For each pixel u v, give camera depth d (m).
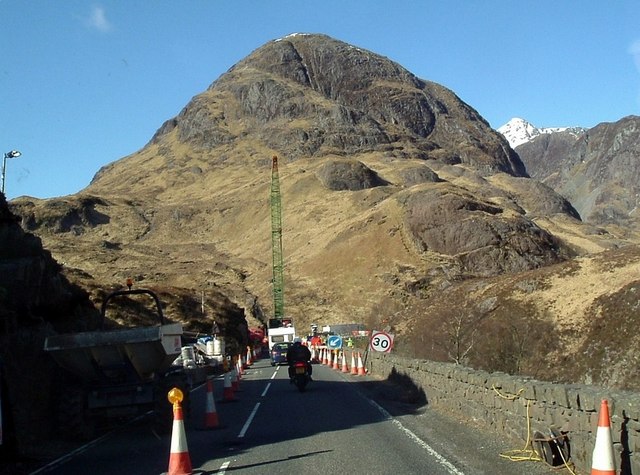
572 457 10.13
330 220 129.12
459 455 11.61
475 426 14.63
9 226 23.73
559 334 43.12
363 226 109.50
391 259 98.56
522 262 94.94
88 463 12.38
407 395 21.06
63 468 11.95
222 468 11.32
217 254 133.62
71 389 15.18
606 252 52.28
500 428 13.37
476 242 97.00
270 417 17.92
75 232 145.12
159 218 158.38
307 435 14.59
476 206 103.56
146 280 96.31
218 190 183.00
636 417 8.31
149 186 199.75
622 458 8.62
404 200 109.56
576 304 45.53
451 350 42.16
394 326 61.25
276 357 47.56
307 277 104.44
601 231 150.00
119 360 15.59
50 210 146.88
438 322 51.41
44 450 13.80
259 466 11.40
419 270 93.94
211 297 67.81
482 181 191.88
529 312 47.00
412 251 99.19
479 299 52.78
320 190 149.38
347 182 151.00
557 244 105.06
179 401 11.23
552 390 10.73
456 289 59.84
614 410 8.84
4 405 12.42
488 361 42.56
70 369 15.52
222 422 17.19
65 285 28.33
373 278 95.75
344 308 92.00
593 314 42.88
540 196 192.25
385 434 14.26
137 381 15.91
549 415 10.98
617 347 38.72
